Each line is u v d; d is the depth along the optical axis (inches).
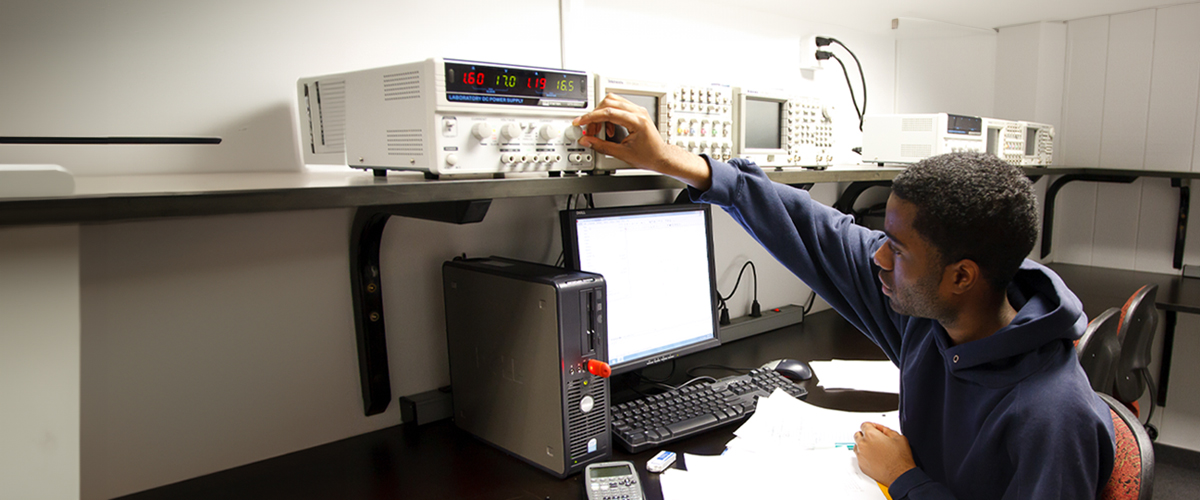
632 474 41.8
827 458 44.9
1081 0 90.4
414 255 52.2
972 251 31.5
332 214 48.2
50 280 23.8
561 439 42.4
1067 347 33.7
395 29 50.3
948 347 37.3
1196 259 104.3
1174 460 102.1
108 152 39.3
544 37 59.6
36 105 36.8
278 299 46.2
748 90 54.5
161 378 41.8
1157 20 100.3
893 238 34.1
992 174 30.8
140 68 39.9
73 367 24.4
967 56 108.3
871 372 63.1
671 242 61.7
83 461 39.4
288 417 47.4
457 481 43.6
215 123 42.9
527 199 59.1
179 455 43.0
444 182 34.2
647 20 67.2
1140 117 104.1
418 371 53.6
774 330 79.8
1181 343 103.2
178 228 41.5
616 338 57.1
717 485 41.4
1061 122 111.8
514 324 44.6
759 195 44.6
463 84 34.7
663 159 40.8
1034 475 31.1
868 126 82.0
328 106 42.9
